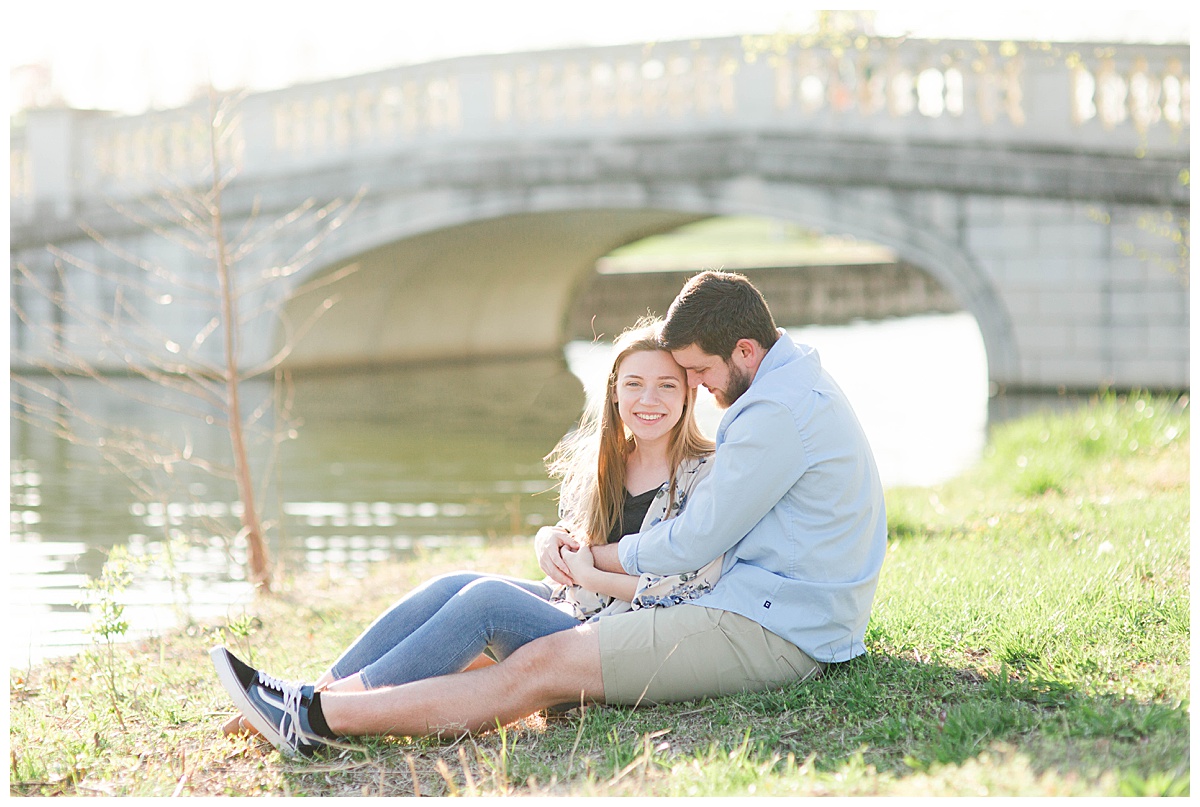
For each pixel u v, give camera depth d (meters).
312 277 18.42
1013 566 4.66
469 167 17.33
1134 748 2.67
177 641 5.02
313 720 3.09
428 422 14.95
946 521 6.58
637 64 16.39
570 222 20.92
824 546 3.15
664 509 3.35
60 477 11.11
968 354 21.69
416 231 17.83
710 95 15.98
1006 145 14.53
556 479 10.70
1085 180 14.21
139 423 15.11
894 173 15.07
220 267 6.85
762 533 3.17
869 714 3.09
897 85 15.02
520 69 16.98
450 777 2.78
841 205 15.41
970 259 14.83
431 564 6.85
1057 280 14.43
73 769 3.20
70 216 19.30
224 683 3.12
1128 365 14.20
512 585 3.24
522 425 14.53
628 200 16.61
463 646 3.13
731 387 3.24
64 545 8.06
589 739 3.10
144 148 18.95
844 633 3.26
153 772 3.16
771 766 2.75
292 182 18.20
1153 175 13.98
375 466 11.62
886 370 19.19
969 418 13.14
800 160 15.54
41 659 4.86
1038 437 9.12
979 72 14.60
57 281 19.59
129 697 3.94
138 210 18.89
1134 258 14.11
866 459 3.23
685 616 3.15
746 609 3.16
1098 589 4.02
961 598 4.11
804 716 3.09
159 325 19.09
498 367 23.44
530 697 3.13
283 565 6.95
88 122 19.31
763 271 32.47
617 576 3.28
